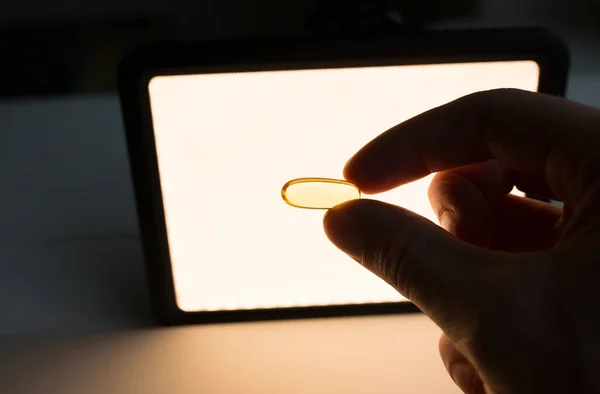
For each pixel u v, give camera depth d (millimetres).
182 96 280
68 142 418
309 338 313
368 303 318
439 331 315
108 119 434
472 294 235
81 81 409
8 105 432
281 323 319
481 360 234
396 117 286
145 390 294
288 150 288
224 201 295
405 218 252
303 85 279
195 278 310
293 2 375
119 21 386
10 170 398
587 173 240
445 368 300
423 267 242
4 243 355
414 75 281
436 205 293
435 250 244
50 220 368
